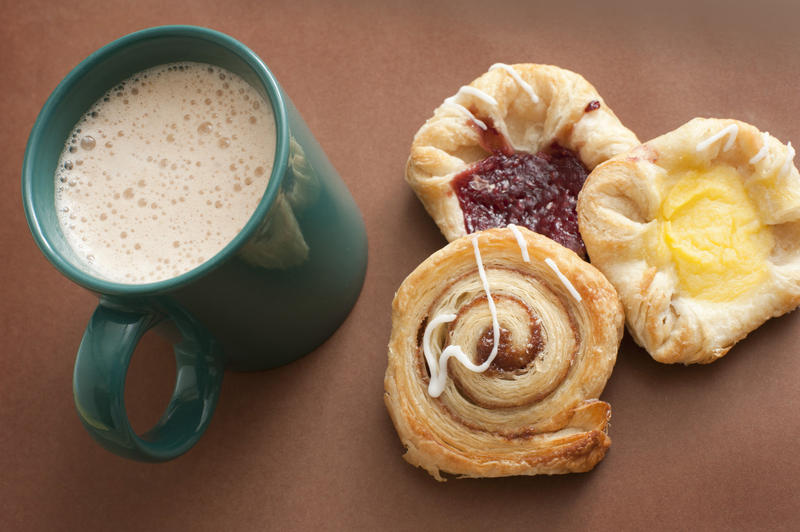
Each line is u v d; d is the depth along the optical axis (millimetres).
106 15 661
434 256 580
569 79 604
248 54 526
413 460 580
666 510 583
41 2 661
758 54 631
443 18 649
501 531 585
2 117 651
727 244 581
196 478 603
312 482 598
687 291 583
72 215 538
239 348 572
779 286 577
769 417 588
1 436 613
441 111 608
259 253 520
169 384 614
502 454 569
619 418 591
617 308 574
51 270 629
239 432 605
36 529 604
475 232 584
